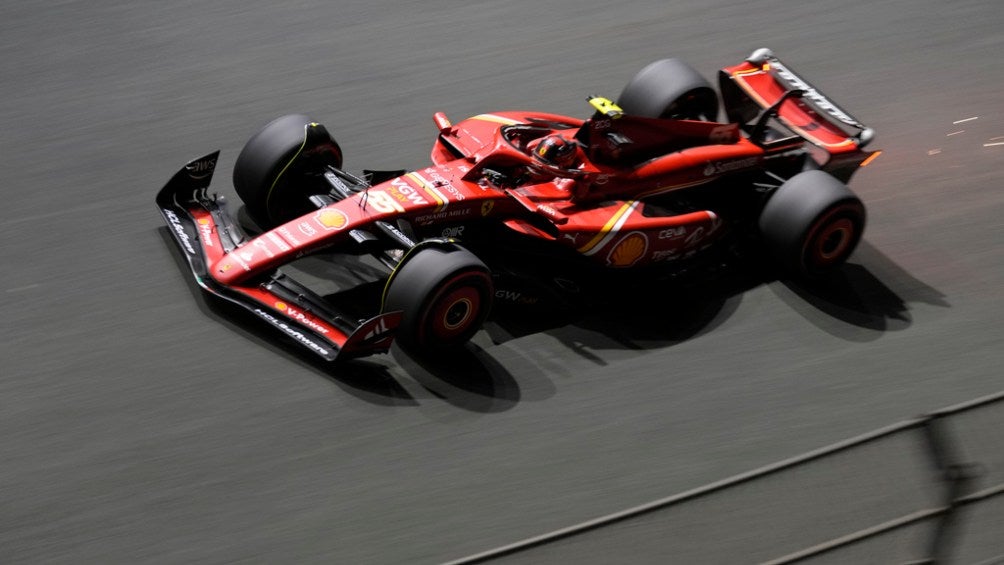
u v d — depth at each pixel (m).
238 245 27.97
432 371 25.91
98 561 20.80
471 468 23.25
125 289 28.83
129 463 23.12
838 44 43.62
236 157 35.41
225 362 26.09
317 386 25.34
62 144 35.97
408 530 21.69
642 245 28.52
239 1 45.88
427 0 46.53
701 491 15.88
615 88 40.41
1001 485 17.78
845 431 24.55
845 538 16.67
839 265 30.06
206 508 22.03
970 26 45.16
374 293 28.59
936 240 31.95
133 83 39.75
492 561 15.16
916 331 28.12
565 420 24.70
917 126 38.06
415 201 27.03
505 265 29.09
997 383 26.19
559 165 28.05
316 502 22.27
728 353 27.20
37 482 22.58
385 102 38.84
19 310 27.98
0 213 32.16
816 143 31.03
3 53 41.28
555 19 45.25
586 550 15.49
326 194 30.14
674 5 46.62
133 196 33.28
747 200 32.00
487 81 40.50
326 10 45.41
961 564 19.19
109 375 25.70
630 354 27.00
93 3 45.25
